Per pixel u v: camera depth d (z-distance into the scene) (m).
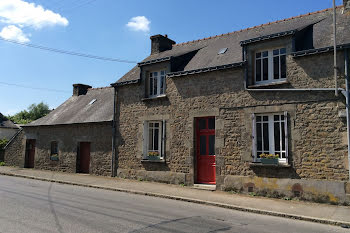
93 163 15.31
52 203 8.04
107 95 18.69
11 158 20.30
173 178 12.14
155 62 13.03
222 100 11.11
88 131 15.84
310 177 9.15
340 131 8.78
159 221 6.43
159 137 12.93
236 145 10.61
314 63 9.37
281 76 10.12
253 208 8.15
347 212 7.76
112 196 9.76
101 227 5.75
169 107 12.60
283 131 9.84
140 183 12.41
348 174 8.55
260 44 10.37
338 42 9.22
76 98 20.94
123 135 14.16
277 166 9.61
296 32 9.74
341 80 8.88
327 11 11.61
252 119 10.33
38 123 19.00
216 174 10.95
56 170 17.20
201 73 11.73
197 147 11.86
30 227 5.60
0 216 6.43
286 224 6.75
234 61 11.11
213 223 6.48
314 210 7.98
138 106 13.71
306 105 9.40
